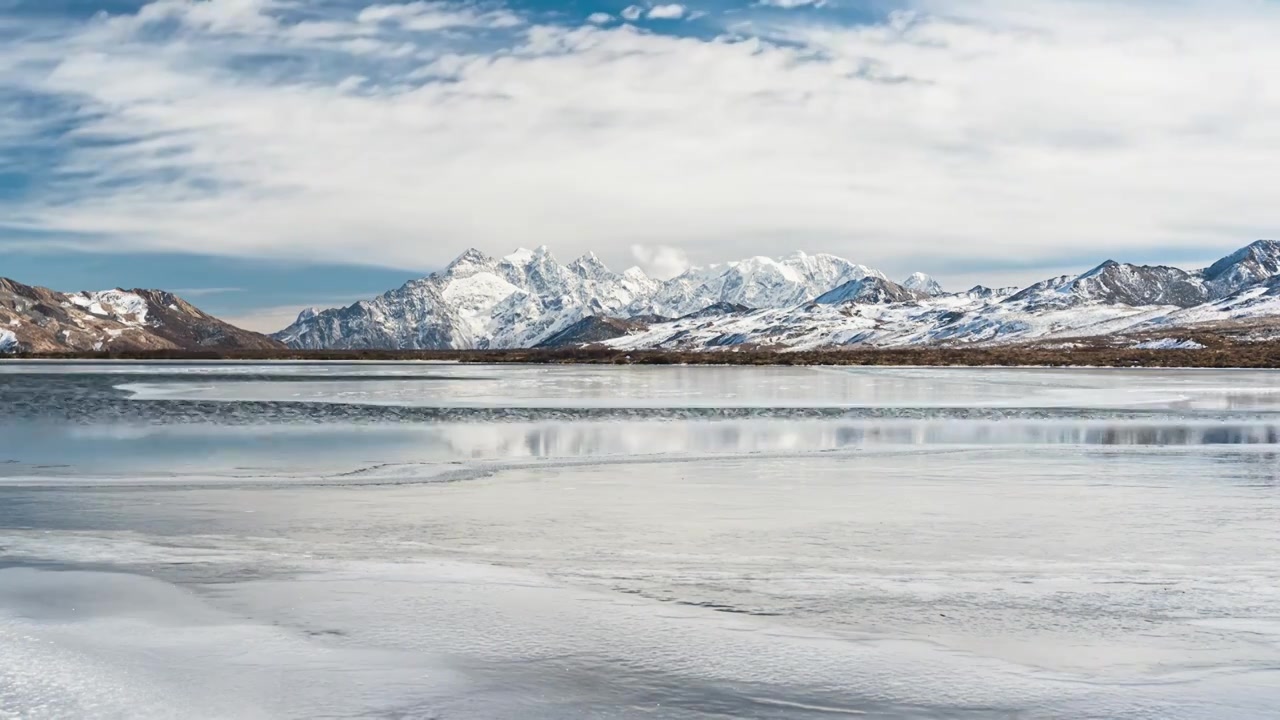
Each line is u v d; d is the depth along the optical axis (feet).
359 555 71.87
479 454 135.95
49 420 186.39
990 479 111.65
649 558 71.10
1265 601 59.93
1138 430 171.73
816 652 51.08
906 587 63.16
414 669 48.57
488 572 66.69
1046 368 611.06
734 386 335.06
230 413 203.92
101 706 43.78
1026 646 52.06
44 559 70.08
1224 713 43.80
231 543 75.82
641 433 165.17
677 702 44.91
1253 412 211.20
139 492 101.55
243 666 48.80
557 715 43.37
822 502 95.30
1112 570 67.46
